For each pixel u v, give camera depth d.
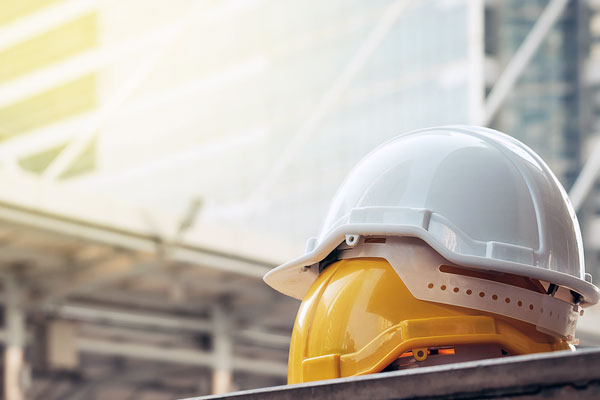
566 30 47.47
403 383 1.00
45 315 21.89
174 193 56.19
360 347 1.56
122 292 23.03
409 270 1.55
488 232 1.55
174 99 57.03
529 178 1.60
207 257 21.06
